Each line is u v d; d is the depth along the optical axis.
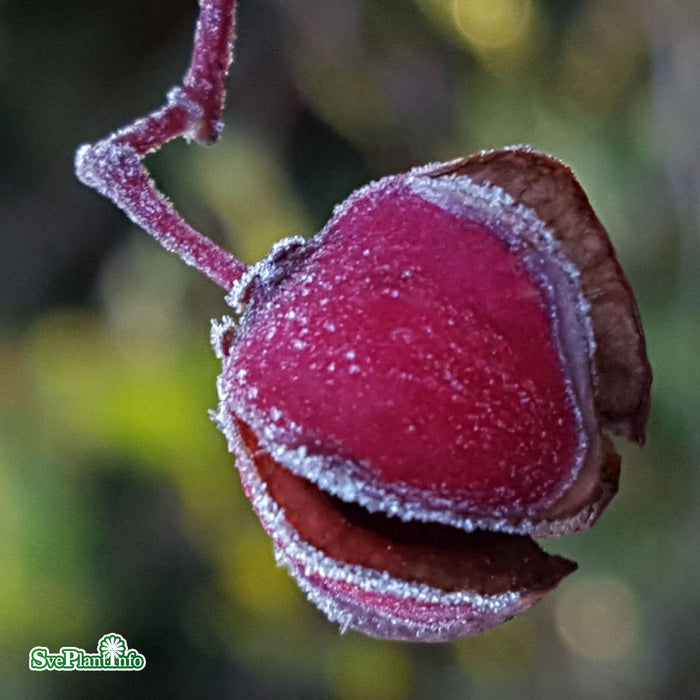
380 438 0.09
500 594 0.09
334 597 0.09
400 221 0.09
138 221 0.09
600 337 0.09
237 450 0.09
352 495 0.09
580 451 0.09
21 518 0.13
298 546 0.09
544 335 0.09
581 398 0.09
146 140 0.09
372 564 0.09
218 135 0.09
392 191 0.09
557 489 0.09
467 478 0.09
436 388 0.09
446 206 0.09
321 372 0.09
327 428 0.09
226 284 0.09
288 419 0.09
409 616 0.09
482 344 0.09
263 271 0.09
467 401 0.09
